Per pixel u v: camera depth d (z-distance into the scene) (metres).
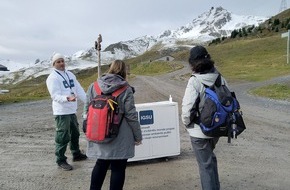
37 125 11.74
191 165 6.73
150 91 26.67
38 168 6.66
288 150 7.85
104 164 4.71
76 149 7.07
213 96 4.27
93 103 4.48
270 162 6.91
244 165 6.71
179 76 57.59
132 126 4.52
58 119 6.43
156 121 6.95
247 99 18.95
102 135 4.35
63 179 6.01
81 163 6.96
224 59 90.06
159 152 6.99
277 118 12.12
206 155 4.52
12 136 9.77
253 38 137.75
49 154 7.73
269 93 21.77
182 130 10.31
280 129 10.21
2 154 7.74
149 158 6.93
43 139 9.36
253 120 11.74
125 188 5.56
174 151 7.09
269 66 59.25
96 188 4.76
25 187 5.62
